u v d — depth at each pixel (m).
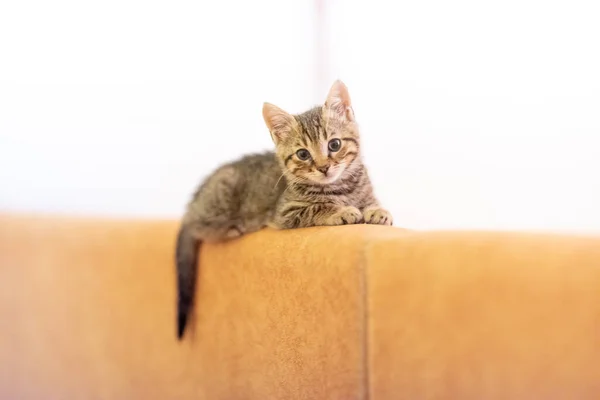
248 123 0.90
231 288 0.62
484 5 0.68
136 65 0.81
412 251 0.48
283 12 0.91
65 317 0.74
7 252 0.76
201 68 0.85
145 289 0.70
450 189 0.73
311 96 0.92
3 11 0.76
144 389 0.70
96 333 0.73
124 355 0.71
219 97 0.87
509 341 0.44
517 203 0.67
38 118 0.78
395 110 0.79
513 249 0.45
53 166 0.79
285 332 0.57
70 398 0.74
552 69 0.64
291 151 0.66
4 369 0.76
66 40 0.78
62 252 0.74
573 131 0.62
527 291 0.44
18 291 0.76
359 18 0.83
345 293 0.52
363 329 0.51
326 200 0.65
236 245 0.62
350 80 0.85
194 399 0.66
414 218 0.76
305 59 0.91
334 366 0.52
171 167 0.84
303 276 0.55
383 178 0.80
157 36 0.82
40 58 0.77
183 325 0.66
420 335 0.48
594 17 0.61
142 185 0.83
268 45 0.90
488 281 0.45
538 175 0.65
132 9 0.81
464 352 0.46
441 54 0.73
